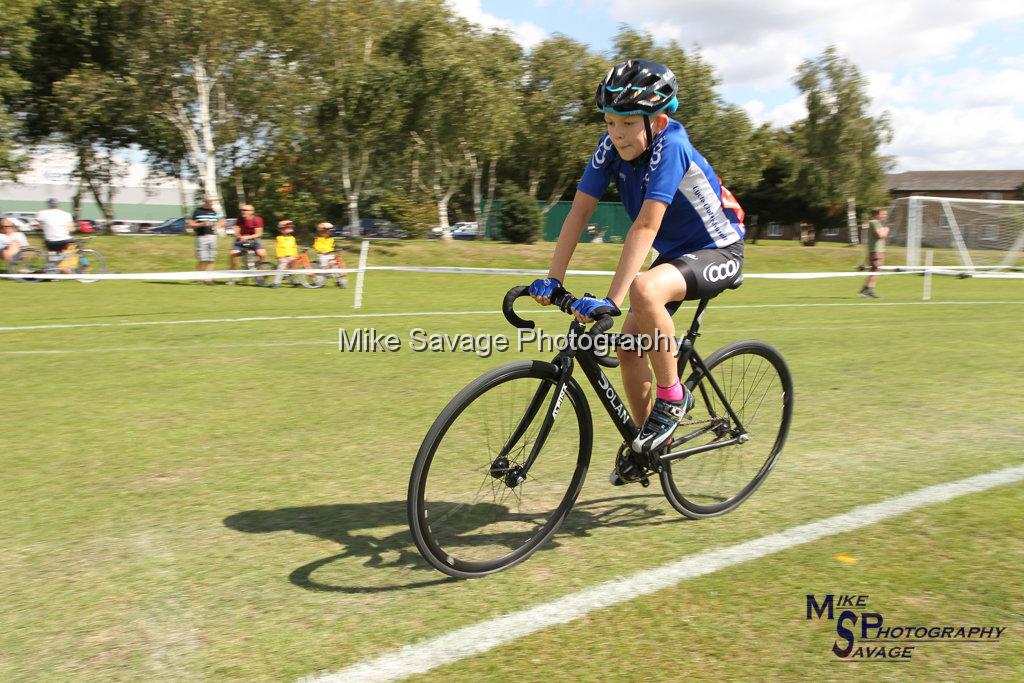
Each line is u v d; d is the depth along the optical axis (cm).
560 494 281
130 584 230
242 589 227
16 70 2295
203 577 235
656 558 246
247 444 379
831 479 323
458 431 238
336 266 1397
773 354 314
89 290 1220
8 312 932
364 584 231
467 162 3438
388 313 960
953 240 1802
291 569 241
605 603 215
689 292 260
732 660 186
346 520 282
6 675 184
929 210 1788
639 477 274
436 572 239
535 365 246
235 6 2180
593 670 182
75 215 3138
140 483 321
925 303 1145
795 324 864
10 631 204
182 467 342
